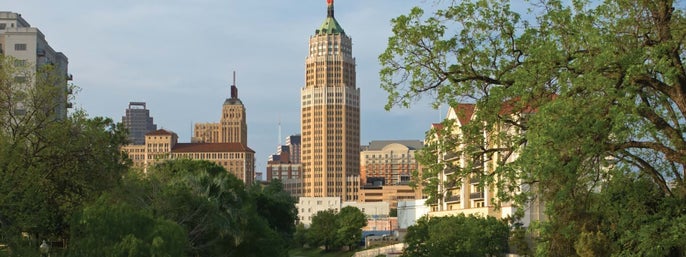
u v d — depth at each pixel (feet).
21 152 205.87
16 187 194.59
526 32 118.11
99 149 229.45
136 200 245.45
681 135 107.65
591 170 108.58
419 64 122.83
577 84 103.45
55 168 221.25
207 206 259.19
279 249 352.49
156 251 193.98
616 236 151.12
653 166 118.32
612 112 100.58
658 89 108.06
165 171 313.73
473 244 444.55
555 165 101.50
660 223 107.96
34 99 221.25
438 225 461.78
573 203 119.85
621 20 108.37
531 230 134.72
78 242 195.52
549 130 101.04
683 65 110.11
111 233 196.13
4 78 220.84
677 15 108.99
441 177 149.69
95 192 229.45
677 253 116.16
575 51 109.09
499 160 119.65
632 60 102.78
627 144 108.78
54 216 228.84
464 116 126.62
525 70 109.70
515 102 119.14
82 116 229.66
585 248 148.05
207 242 284.20
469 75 122.11
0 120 216.13
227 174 415.23
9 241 186.50
